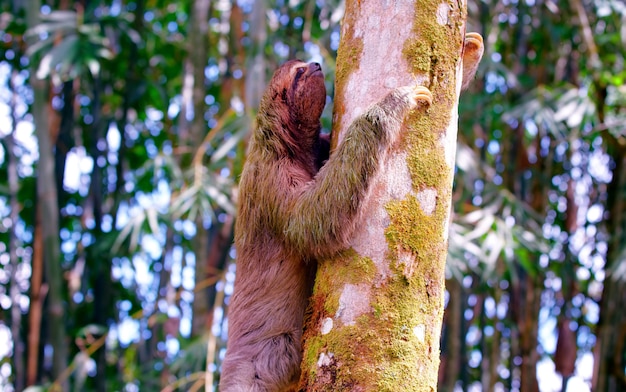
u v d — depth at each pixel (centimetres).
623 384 1186
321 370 418
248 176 561
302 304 539
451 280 1241
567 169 1357
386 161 441
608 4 1138
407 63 451
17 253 1384
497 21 1317
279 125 560
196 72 1264
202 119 1251
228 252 1349
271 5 1188
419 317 418
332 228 452
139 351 1458
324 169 485
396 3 459
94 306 1309
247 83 1124
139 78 1392
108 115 1506
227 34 1467
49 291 1138
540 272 1260
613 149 1243
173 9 1620
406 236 428
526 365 1284
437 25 454
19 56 1334
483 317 1394
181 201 984
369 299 420
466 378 1365
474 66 595
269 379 526
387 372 406
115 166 1520
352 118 465
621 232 1211
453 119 452
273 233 543
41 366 1298
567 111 1061
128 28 1190
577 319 1402
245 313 548
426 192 436
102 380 1320
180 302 1480
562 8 1329
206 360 1021
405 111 441
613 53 1316
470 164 1030
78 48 1034
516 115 1098
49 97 1298
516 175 1320
